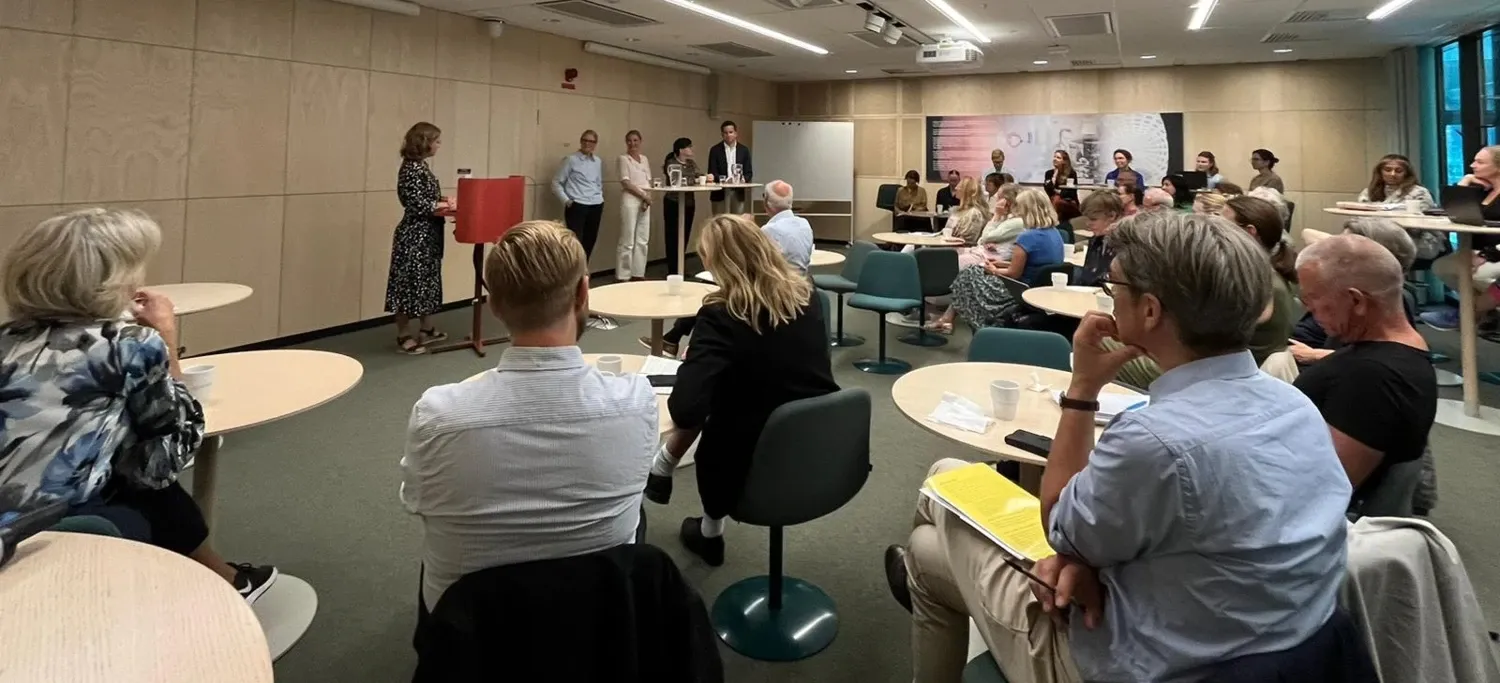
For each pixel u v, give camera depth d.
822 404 1.89
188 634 0.81
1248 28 6.93
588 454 1.19
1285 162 9.17
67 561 0.97
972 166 10.79
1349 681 1.02
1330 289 1.75
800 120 11.78
